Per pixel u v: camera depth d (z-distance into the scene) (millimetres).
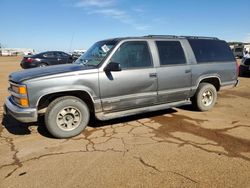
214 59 6484
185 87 5977
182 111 6559
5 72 16500
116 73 4965
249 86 10828
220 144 4406
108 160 3836
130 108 5359
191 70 6000
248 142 4492
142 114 6273
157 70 5438
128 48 5164
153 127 5340
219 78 6582
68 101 4660
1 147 4363
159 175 3387
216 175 3375
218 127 5309
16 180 3320
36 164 3742
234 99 8148
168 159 3846
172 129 5207
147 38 5484
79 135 4898
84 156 3986
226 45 6867
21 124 5543
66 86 4535
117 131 5109
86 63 5258
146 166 3633
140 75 5219
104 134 4949
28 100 4352
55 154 4070
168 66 5617
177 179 3285
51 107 4574
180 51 5902
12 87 4781
